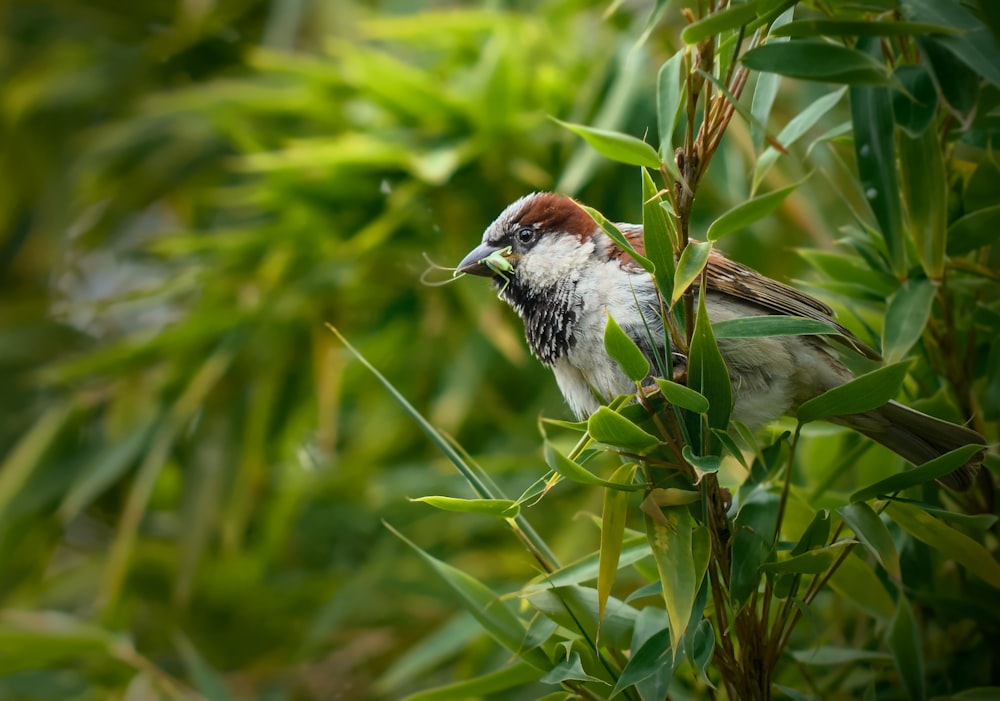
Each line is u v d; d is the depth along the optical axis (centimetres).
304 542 998
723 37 416
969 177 526
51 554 980
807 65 391
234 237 884
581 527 834
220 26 1084
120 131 1024
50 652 739
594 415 383
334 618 846
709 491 415
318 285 862
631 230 566
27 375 1072
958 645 566
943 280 515
